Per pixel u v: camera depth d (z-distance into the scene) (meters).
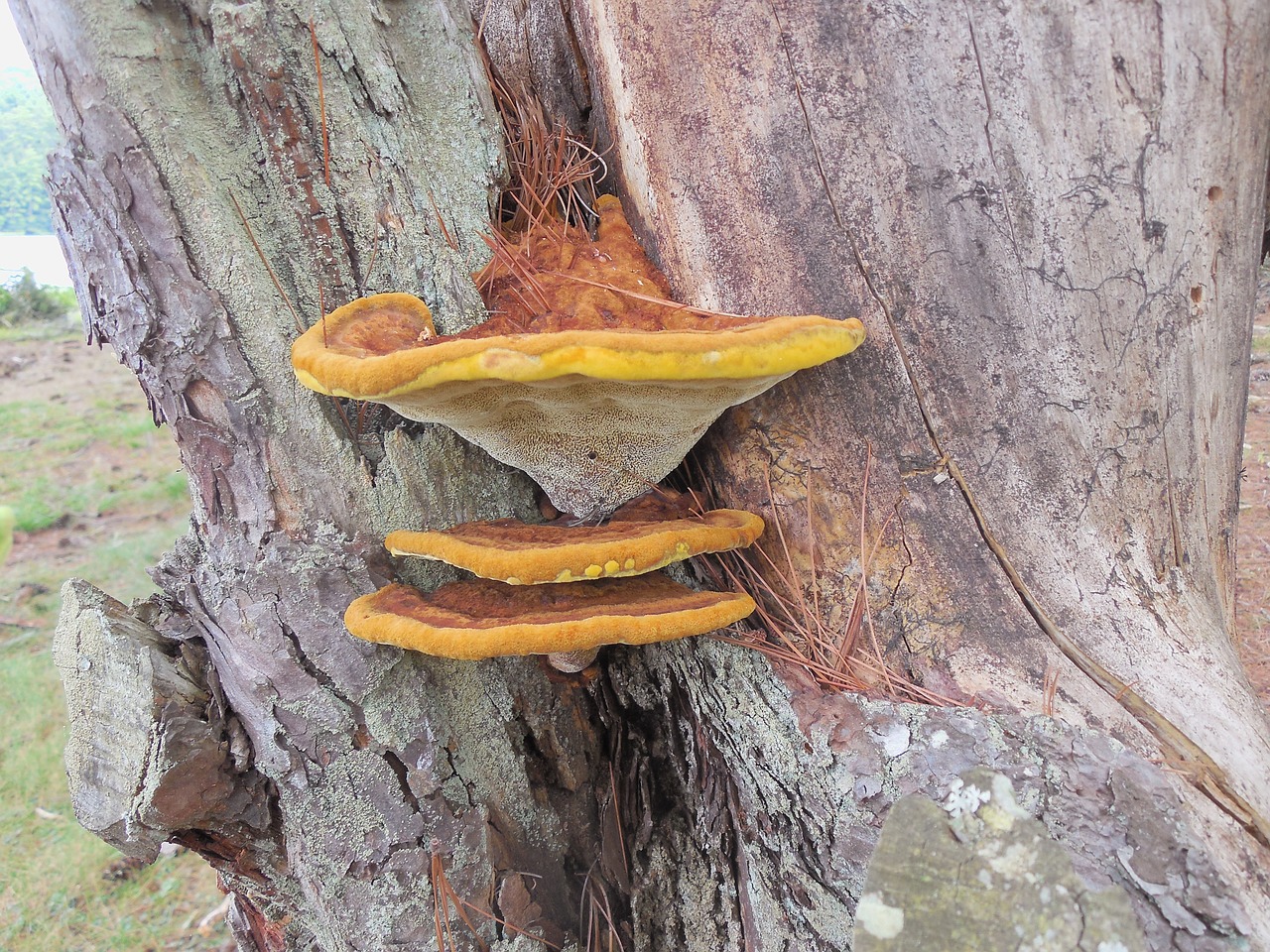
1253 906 0.34
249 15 0.40
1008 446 0.41
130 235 0.40
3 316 2.62
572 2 0.47
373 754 0.44
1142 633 0.40
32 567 1.37
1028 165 0.38
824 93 0.39
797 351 0.34
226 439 0.42
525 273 0.44
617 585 0.42
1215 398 0.42
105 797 0.46
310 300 0.43
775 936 0.48
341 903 0.46
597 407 0.37
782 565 0.44
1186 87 0.37
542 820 0.52
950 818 0.36
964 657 0.41
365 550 0.44
